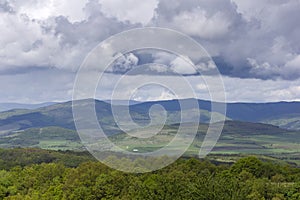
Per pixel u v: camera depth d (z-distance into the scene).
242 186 34.66
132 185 43.94
